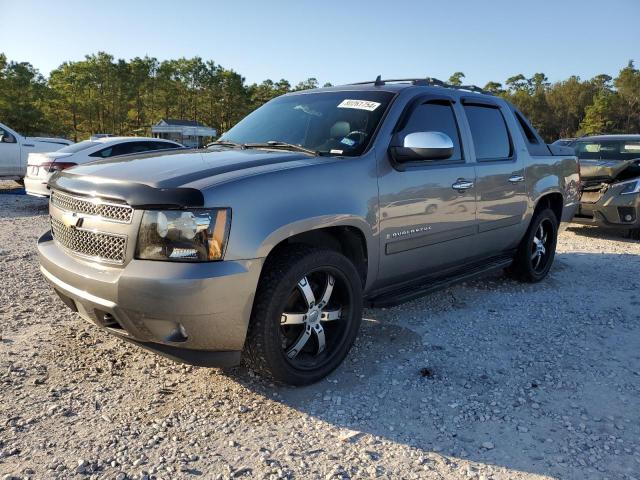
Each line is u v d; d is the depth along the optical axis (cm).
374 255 366
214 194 281
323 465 256
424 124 414
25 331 404
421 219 398
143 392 321
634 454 269
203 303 274
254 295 292
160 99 10425
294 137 402
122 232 285
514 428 292
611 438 283
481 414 306
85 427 281
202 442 272
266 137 416
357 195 346
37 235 808
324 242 358
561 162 589
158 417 294
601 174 858
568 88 10788
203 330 281
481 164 461
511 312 484
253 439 276
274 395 322
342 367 362
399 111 396
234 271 280
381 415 303
